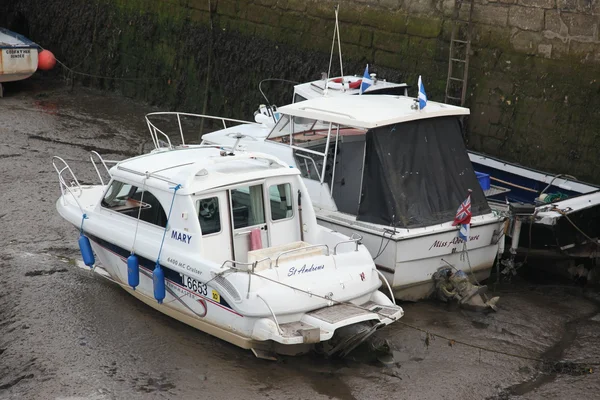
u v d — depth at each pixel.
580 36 14.80
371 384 9.23
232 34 21.14
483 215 11.76
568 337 10.60
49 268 12.23
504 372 9.60
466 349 10.13
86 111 22.59
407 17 17.48
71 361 9.59
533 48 15.51
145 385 9.09
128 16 24.05
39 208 14.66
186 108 22.62
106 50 24.91
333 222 11.50
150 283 10.63
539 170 14.81
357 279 10.02
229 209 10.24
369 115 11.47
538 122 15.59
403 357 9.91
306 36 19.47
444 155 11.72
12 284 11.64
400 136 11.43
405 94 15.84
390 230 10.82
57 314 10.78
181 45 22.52
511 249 11.90
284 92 20.02
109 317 10.74
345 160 11.73
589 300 11.83
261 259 9.90
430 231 10.94
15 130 20.11
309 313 9.59
